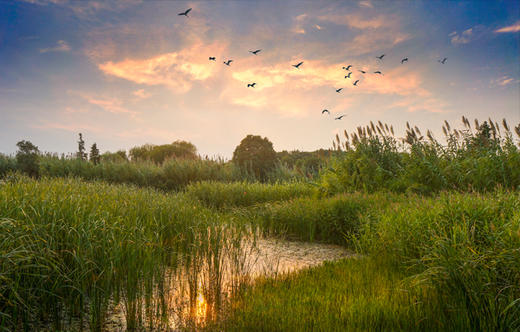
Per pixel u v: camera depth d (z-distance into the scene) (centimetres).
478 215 480
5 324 334
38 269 359
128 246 430
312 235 827
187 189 1590
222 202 1237
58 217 438
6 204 441
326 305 369
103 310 363
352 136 1253
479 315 323
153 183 1816
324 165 1320
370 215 709
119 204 642
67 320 365
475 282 339
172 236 620
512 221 401
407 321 330
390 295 394
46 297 362
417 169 1027
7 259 325
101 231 443
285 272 557
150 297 387
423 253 490
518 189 773
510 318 302
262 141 2269
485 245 413
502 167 888
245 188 1305
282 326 324
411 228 553
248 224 935
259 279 479
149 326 360
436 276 383
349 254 709
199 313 385
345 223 790
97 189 822
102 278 397
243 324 333
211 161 2069
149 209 690
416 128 1116
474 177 923
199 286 473
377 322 326
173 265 536
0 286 317
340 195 954
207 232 586
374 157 1180
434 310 347
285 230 895
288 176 1853
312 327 324
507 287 313
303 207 909
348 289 424
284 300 391
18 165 1862
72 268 397
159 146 3167
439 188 974
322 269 526
